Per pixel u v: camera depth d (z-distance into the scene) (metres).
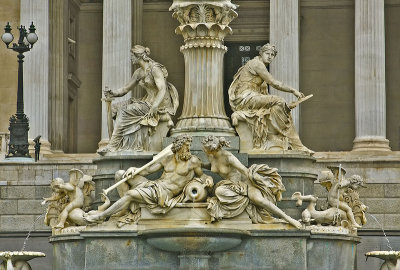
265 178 40.16
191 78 43.22
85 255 40.34
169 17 97.75
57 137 88.25
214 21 43.28
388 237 63.66
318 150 95.38
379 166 71.00
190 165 40.19
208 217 39.72
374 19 82.56
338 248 41.22
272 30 83.00
